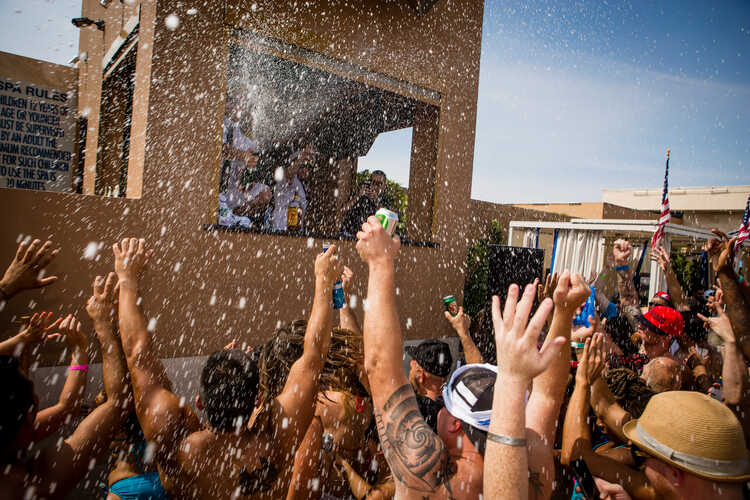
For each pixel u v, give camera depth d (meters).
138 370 1.63
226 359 1.59
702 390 3.21
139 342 1.67
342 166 9.23
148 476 1.82
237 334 5.00
